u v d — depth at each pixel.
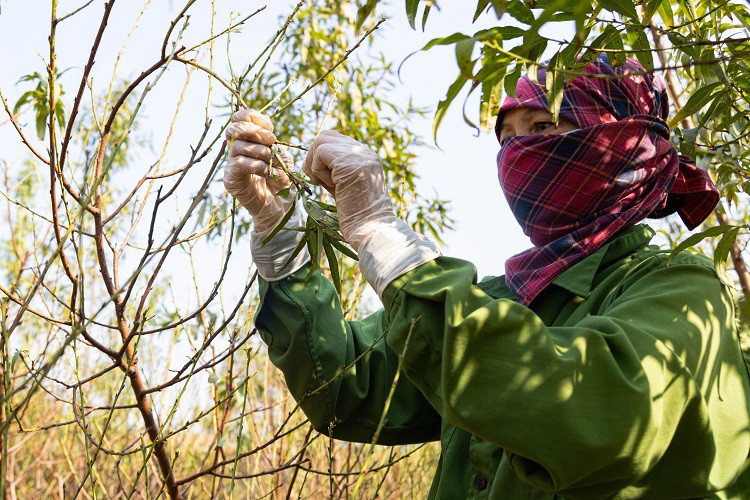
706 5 1.63
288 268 1.50
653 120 1.35
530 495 1.14
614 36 1.19
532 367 1.01
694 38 1.53
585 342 1.03
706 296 1.15
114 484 2.68
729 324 1.17
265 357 2.49
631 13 1.16
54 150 1.14
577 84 1.34
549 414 0.99
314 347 1.46
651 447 0.99
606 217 1.29
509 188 1.37
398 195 2.95
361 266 1.22
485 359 1.03
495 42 0.89
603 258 1.29
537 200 1.34
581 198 1.31
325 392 1.47
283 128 2.80
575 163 1.31
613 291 1.24
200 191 1.22
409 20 1.03
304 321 1.46
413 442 1.53
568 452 0.98
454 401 1.03
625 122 1.30
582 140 1.30
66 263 1.22
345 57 1.37
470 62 0.86
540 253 1.31
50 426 1.29
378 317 1.64
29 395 1.03
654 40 1.96
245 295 1.39
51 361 0.99
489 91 0.99
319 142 1.33
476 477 1.24
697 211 1.45
